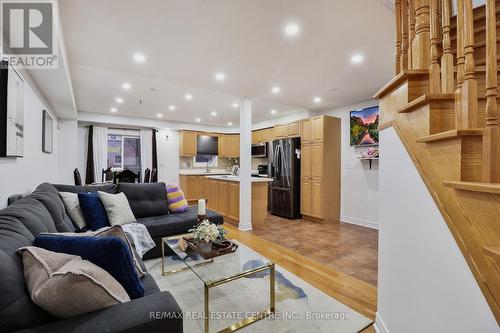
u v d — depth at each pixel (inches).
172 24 84.0
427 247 43.8
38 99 119.0
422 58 51.5
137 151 283.1
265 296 82.0
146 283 56.6
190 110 230.1
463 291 34.1
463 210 33.8
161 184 138.5
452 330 36.6
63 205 94.6
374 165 179.3
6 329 29.4
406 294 51.3
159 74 129.6
